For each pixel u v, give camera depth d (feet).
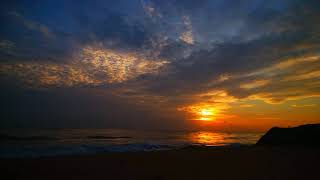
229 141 108.99
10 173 23.52
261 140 68.03
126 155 37.17
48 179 21.57
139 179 21.52
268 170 25.03
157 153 39.70
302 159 32.96
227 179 21.20
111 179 21.66
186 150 44.57
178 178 21.84
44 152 49.52
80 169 26.05
